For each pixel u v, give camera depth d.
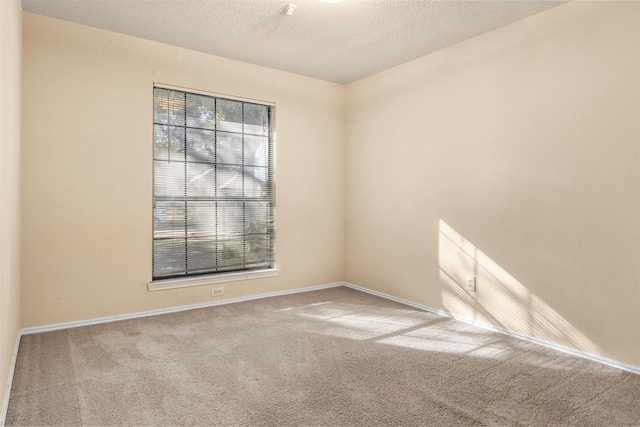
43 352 2.61
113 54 3.26
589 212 2.59
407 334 3.04
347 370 2.40
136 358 2.54
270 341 2.87
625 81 2.41
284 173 4.24
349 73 4.25
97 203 3.21
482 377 2.31
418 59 3.76
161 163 3.55
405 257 3.92
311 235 4.45
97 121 3.20
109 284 3.27
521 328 2.97
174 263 3.65
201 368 2.41
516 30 2.97
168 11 2.89
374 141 4.27
